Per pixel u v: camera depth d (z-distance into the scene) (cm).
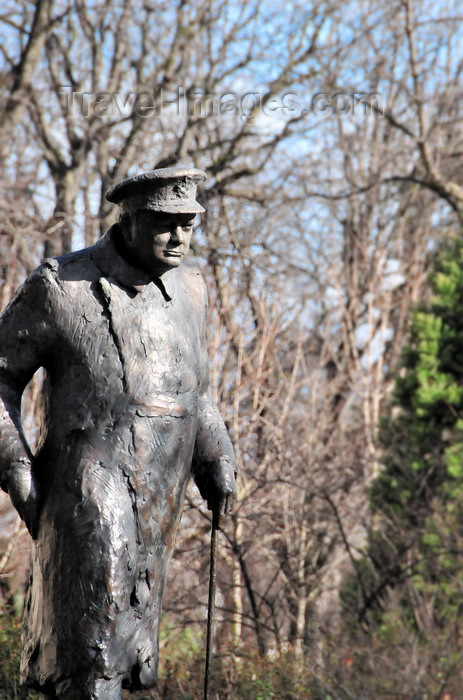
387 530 1612
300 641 1341
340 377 2080
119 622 495
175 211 495
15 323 510
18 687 826
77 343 505
